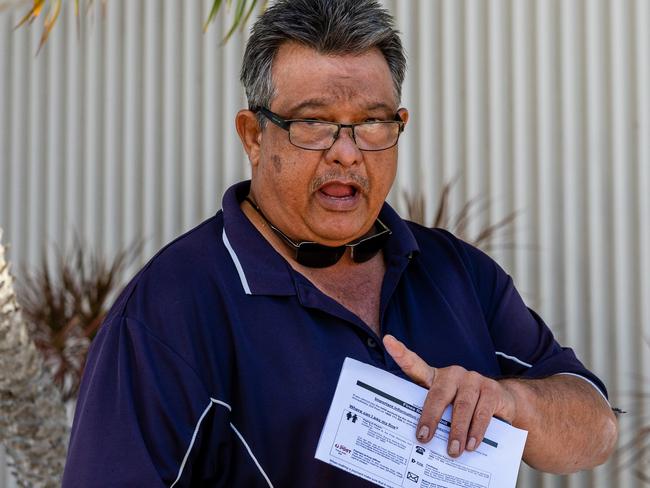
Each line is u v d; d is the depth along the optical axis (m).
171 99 5.31
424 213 4.60
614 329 4.77
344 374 1.73
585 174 4.84
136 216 5.33
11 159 5.48
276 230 2.05
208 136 5.25
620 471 4.61
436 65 5.03
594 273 4.80
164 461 1.77
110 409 1.81
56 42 5.44
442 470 1.74
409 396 1.76
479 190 4.95
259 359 1.90
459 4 5.01
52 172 5.44
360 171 1.94
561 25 4.88
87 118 5.40
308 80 1.93
